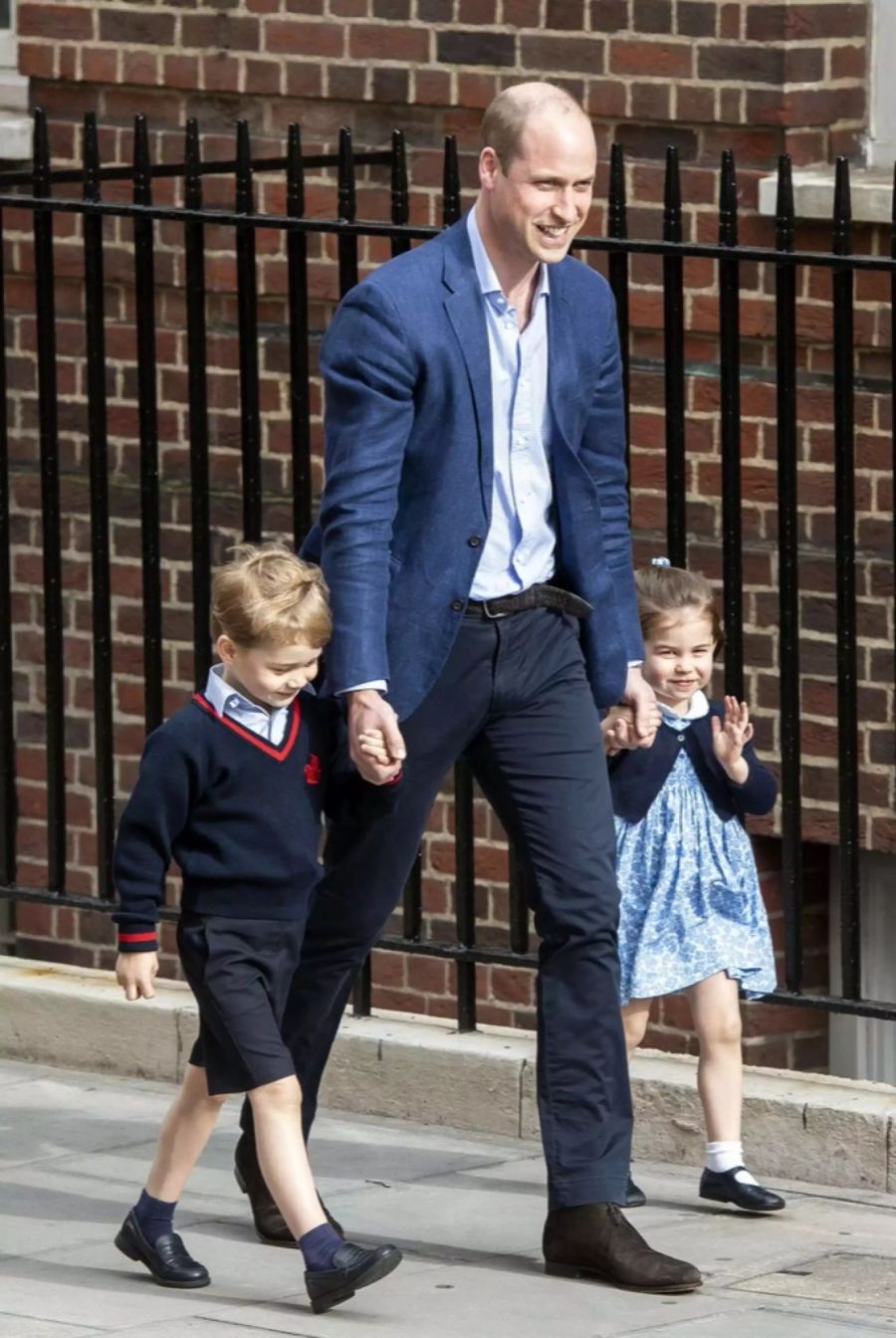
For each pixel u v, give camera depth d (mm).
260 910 16984
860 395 26562
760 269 26938
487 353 17094
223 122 30344
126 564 31312
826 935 28438
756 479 27234
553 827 17469
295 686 16719
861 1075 28641
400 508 17312
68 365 31656
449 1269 17766
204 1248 18281
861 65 26922
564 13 27844
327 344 17297
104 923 32094
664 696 19203
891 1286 17312
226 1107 21984
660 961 19141
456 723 17422
